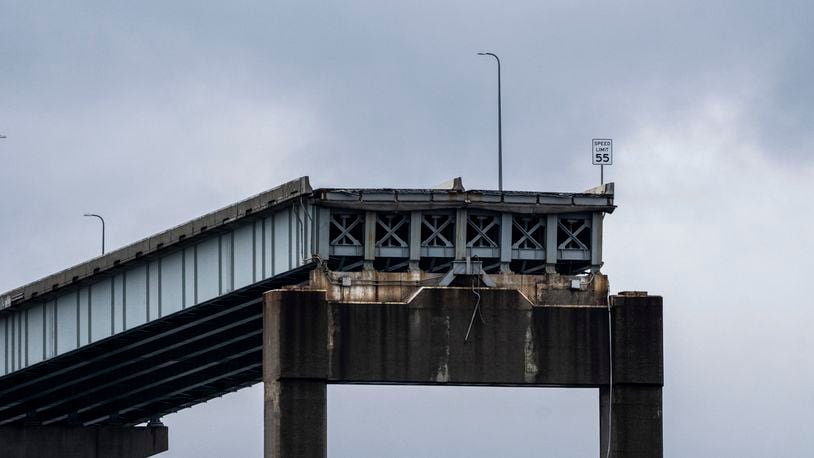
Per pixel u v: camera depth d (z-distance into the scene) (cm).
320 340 19888
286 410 19838
